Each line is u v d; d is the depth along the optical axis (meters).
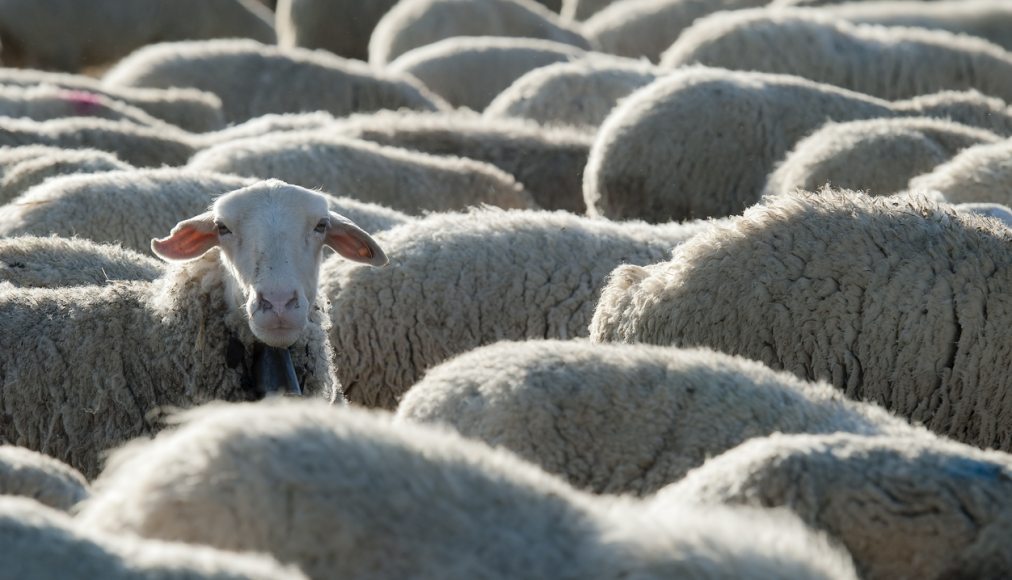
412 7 54.28
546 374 12.45
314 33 61.03
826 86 29.06
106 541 8.52
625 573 8.59
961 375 15.12
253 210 15.15
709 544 8.62
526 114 35.38
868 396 15.25
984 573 9.79
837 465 10.03
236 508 9.07
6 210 22.36
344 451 9.20
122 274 18.94
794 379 12.92
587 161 29.86
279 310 14.69
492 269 19.22
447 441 9.66
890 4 52.91
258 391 15.69
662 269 16.31
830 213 15.86
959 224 15.81
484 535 8.98
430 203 26.70
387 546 8.95
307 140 26.73
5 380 15.30
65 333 15.54
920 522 9.82
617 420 12.12
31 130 28.25
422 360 19.05
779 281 15.51
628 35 56.41
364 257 15.95
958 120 29.64
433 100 43.00
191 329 15.57
